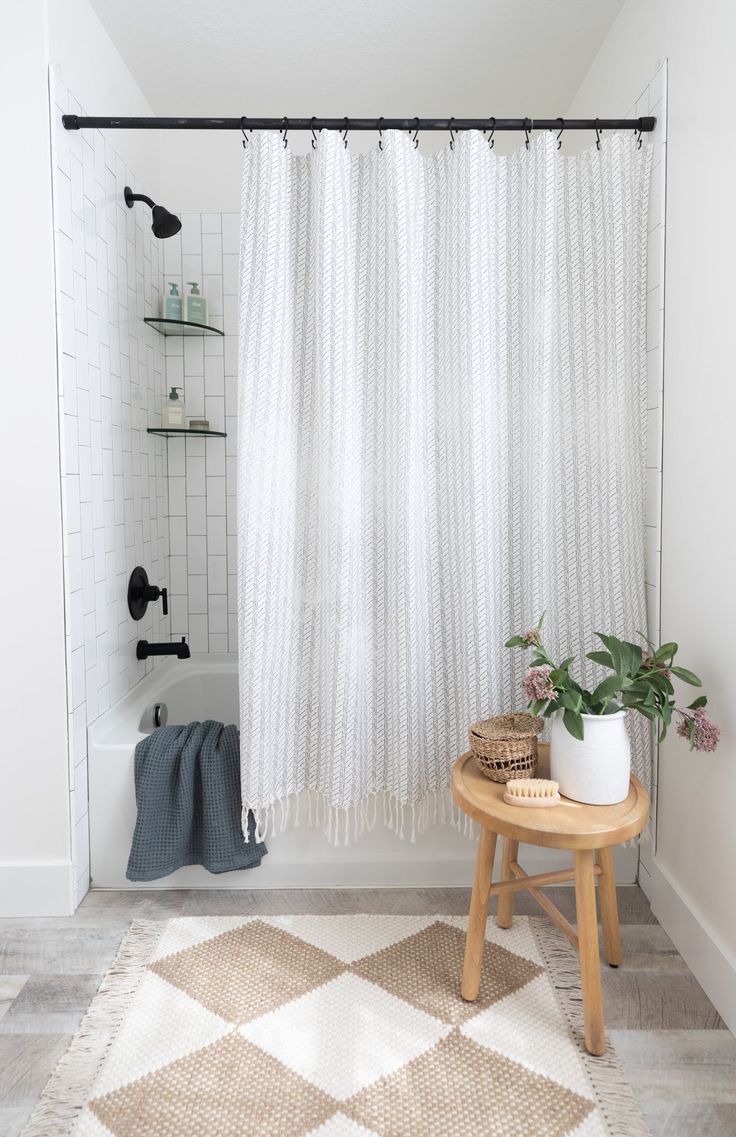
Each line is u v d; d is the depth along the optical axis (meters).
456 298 2.03
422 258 2.04
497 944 1.93
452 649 2.12
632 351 2.04
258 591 2.04
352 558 2.04
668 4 1.95
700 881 1.82
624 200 2.01
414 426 2.02
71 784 2.07
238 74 2.71
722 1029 1.65
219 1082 1.48
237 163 3.10
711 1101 1.45
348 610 2.03
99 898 2.17
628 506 2.04
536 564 2.05
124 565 2.58
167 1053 1.56
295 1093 1.46
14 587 2.02
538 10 2.34
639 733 2.06
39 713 2.04
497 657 2.10
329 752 2.07
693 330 1.82
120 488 2.54
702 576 1.79
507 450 2.11
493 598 2.07
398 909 2.11
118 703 2.52
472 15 2.37
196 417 3.16
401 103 2.93
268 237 1.99
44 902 2.08
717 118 1.68
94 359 2.27
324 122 1.97
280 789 2.11
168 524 3.21
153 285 2.96
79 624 2.12
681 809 1.93
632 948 1.94
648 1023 1.66
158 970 1.83
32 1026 1.67
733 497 1.65
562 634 2.08
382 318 2.05
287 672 2.10
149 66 2.65
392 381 2.03
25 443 1.98
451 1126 1.38
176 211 3.11
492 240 2.04
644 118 2.01
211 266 3.12
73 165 2.08
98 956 1.90
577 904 1.56
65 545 2.02
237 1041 1.59
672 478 1.96
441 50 2.57
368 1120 1.39
